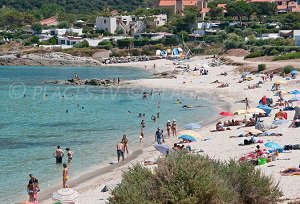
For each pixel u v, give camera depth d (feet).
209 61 525.75
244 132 177.06
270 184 82.33
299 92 275.59
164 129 208.74
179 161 70.08
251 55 499.10
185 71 452.76
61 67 565.12
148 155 161.99
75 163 155.22
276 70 367.66
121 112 256.52
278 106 237.86
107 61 594.65
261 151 134.82
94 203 110.01
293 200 89.66
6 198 121.80
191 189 67.26
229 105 268.21
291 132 170.81
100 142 185.06
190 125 199.52
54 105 285.84
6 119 238.48
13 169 148.46
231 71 421.59
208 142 167.32
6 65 593.42
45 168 149.59
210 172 69.82
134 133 201.46
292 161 128.26
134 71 494.59
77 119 237.25
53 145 180.65
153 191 67.87
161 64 544.21
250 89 314.96
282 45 546.26
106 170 146.00
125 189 70.38
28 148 176.04
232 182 79.05
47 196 123.13
